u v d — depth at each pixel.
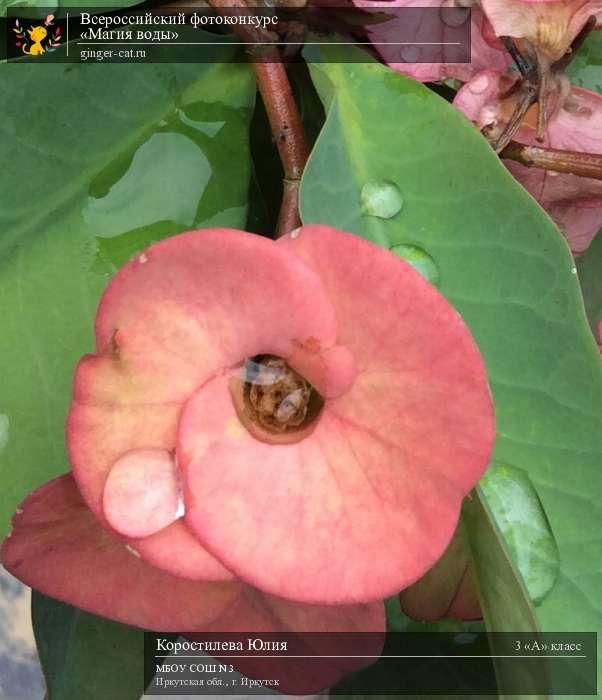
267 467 0.13
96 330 0.13
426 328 0.12
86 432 0.13
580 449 0.15
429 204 0.15
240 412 0.13
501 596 0.14
